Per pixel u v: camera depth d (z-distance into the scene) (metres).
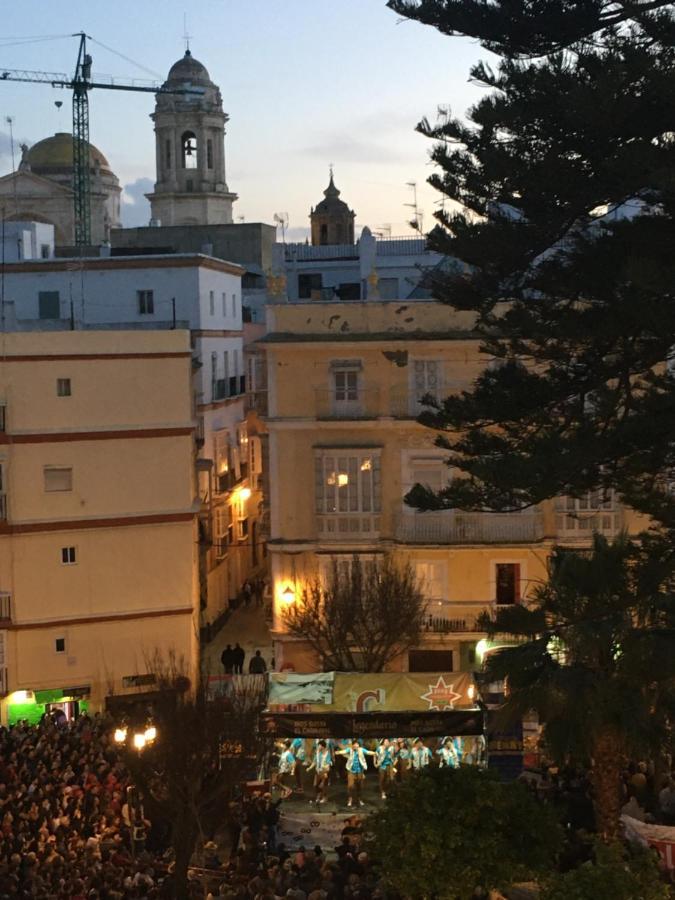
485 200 27.41
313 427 46.88
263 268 93.69
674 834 21.83
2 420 46.25
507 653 23.92
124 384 47.59
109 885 24.61
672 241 25.92
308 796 34.38
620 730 22.56
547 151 26.06
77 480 47.12
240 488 66.88
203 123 124.81
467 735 32.16
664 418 25.36
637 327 26.23
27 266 63.41
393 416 46.44
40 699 46.66
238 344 69.81
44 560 46.75
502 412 28.39
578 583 23.84
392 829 20.91
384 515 46.97
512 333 28.19
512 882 20.52
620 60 24.25
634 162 23.84
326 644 44.38
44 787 30.31
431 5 26.78
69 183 122.69
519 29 26.72
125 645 47.81
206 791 29.61
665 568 23.95
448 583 46.91
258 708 31.44
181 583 48.50
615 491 27.55
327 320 46.59
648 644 22.62
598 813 23.00
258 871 25.34
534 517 46.25
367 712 32.06
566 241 27.61
